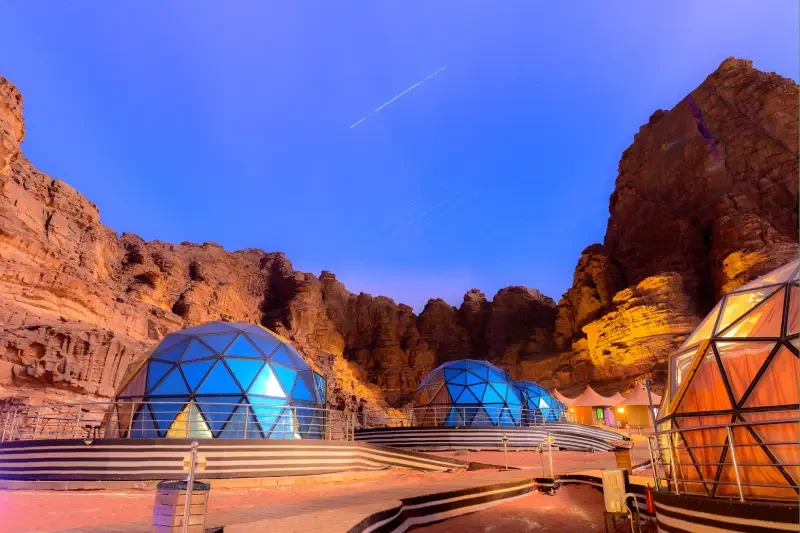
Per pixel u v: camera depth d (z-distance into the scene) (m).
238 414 20.08
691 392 9.45
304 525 9.13
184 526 7.29
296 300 85.88
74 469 17.08
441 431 33.88
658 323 58.69
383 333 94.38
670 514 8.80
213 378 20.80
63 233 49.78
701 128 79.31
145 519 10.45
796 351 7.98
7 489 17.12
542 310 101.56
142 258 65.75
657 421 10.52
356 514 10.24
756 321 9.03
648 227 77.56
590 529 13.55
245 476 17.84
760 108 74.50
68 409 32.06
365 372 87.00
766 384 8.23
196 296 68.12
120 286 59.44
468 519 14.41
